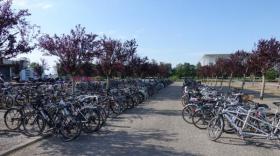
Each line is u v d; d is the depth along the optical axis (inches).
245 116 291.0
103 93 449.7
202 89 540.1
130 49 900.6
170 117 440.8
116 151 257.1
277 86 1298.0
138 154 248.7
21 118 313.0
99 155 245.6
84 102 345.1
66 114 291.3
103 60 730.2
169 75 2679.6
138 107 563.5
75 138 292.5
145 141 291.7
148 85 861.2
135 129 349.1
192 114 370.6
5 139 285.6
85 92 445.4
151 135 318.3
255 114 287.4
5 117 327.3
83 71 589.0
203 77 2034.9
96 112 327.3
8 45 313.4
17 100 491.5
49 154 245.6
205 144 282.7
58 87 562.9
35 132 310.8
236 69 1111.0
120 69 756.0
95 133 323.9
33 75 1555.1
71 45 550.0
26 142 273.9
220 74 1477.6
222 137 308.7
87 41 559.5
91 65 647.1
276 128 278.1
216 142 290.4
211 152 256.5
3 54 313.4
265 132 281.3
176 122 398.0
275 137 276.7
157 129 350.6
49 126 299.4
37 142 281.9
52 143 279.7
